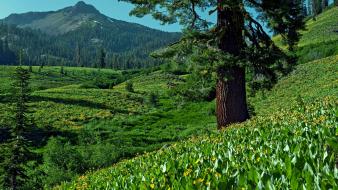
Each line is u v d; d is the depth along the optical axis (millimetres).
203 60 15141
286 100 56250
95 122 75688
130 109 90375
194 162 7133
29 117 74562
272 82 16719
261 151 6586
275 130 8852
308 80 63250
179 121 75000
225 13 15719
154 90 118312
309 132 7516
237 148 7527
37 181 42625
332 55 77562
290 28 16047
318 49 84812
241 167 5508
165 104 94812
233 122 15734
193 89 16766
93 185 10258
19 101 40906
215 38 15742
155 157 10680
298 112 11594
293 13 15828
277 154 5766
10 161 38281
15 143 38969
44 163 48344
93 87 125875
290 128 8734
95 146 54344
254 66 15664
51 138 59031
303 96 52969
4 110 77125
